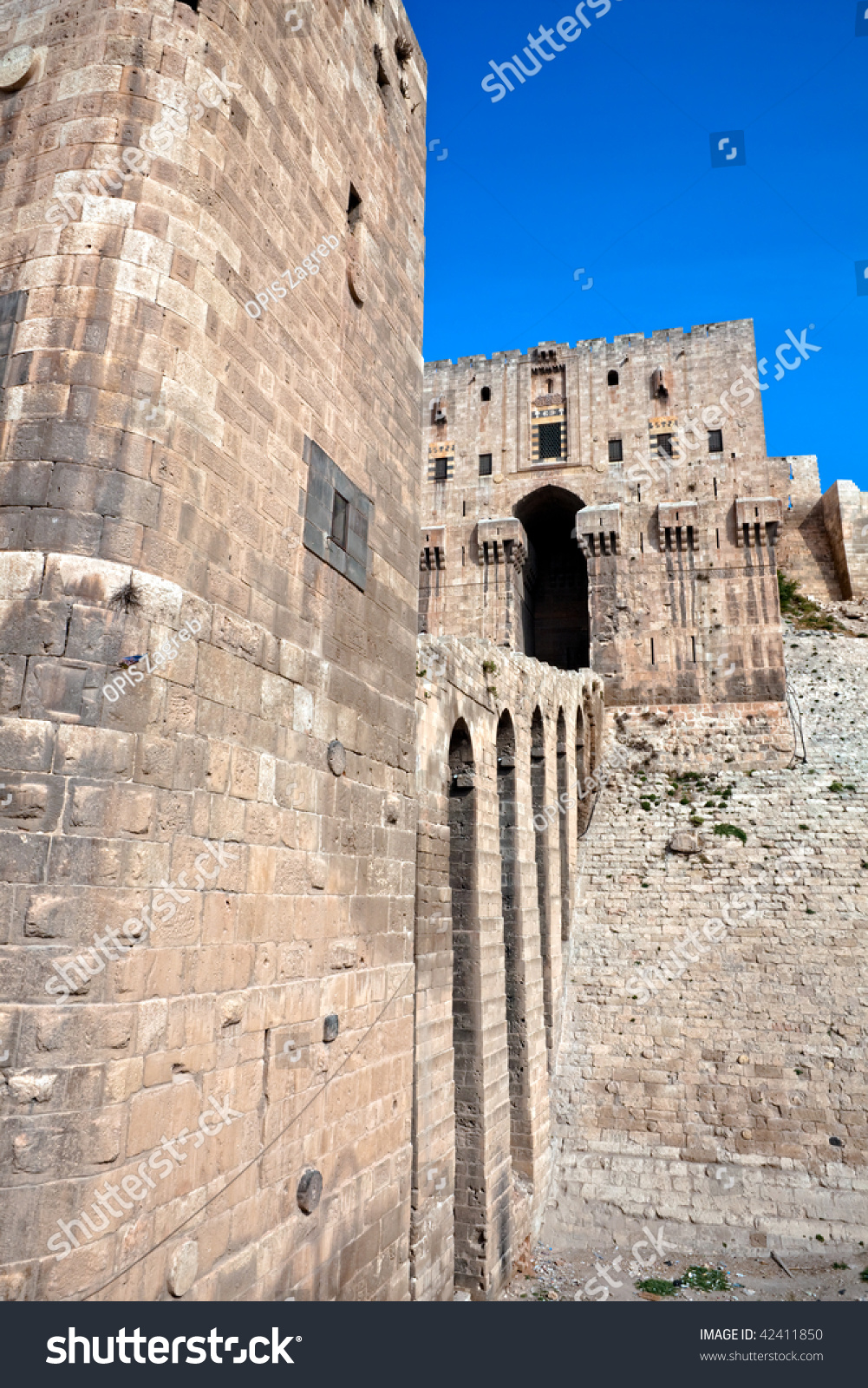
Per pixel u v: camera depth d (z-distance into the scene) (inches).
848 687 1638.8
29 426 283.1
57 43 327.3
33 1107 239.3
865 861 1180.5
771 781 1402.6
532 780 1051.3
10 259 306.7
